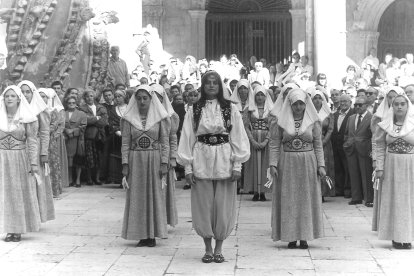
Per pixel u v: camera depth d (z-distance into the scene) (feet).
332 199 41.24
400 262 26.27
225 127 25.75
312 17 78.23
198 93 47.62
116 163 46.37
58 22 51.72
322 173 28.27
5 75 49.55
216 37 102.53
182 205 38.93
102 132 46.55
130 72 59.31
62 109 41.96
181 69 83.51
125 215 28.71
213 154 25.54
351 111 41.27
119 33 58.03
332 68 74.08
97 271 25.11
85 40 54.19
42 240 29.94
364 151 38.32
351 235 30.99
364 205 38.96
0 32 49.62
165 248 28.55
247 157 25.70
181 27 100.78
